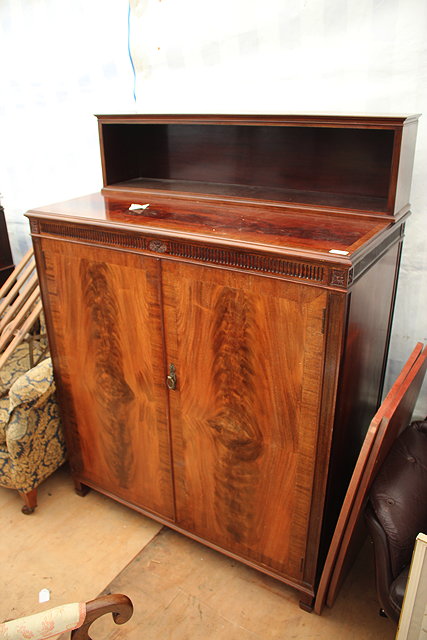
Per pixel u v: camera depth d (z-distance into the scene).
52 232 1.71
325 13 1.67
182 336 1.55
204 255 1.40
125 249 1.55
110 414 1.89
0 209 2.68
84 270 1.69
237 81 1.92
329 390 1.34
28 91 2.43
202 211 1.65
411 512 1.38
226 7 1.83
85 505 2.16
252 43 1.83
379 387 1.89
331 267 1.20
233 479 1.66
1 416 1.98
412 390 1.59
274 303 1.33
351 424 1.58
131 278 1.59
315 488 1.49
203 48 1.93
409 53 1.60
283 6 1.73
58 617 1.02
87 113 2.33
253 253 1.31
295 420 1.44
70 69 2.27
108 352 1.78
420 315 1.87
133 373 1.74
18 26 2.31
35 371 1.92
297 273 1.26
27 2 2.24
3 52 2.41
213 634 1.63
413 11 1.55
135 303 1.62
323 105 1.80
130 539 1.99
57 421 2.10
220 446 1.64
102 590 1.77
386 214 1.47
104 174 1.98
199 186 1.92
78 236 1.65
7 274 2.79
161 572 1.84
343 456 1.57
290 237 1.35
